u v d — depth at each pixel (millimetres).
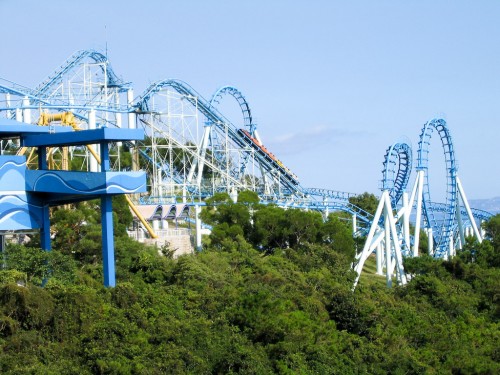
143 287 81688
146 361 62125
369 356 76000
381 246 147125
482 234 172000
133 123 137375
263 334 72812
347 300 85375
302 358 70312
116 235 103500
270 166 159250
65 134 84375
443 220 148000
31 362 59656
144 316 70000
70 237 96312
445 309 101375
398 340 81375
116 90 151625
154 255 95375
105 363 60438
